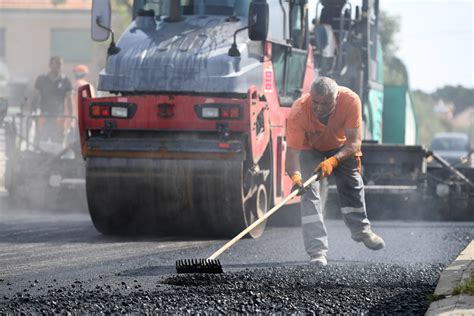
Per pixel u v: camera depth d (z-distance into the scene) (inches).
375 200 1022.4
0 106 1061.8
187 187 765.3
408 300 462.3
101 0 804.6
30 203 1050.1
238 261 624.7
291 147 627.2
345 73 1085.1
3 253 657.6
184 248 701.3
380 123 1214.9
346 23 1093.1
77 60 2326.5
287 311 435.2
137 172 772.6
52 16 2331.4
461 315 402.0
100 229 800.9
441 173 1077.1
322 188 903.7
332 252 684.1
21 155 1059.3
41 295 474.6
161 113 768.3
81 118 786.2
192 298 461.7
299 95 886.4
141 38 807.1
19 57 2309.3
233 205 761.6
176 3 820.0
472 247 652.1
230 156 757.9
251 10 760.3
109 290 490.6
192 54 784.3
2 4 2298.2
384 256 661.3
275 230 855.1
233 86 772.0
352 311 436.8
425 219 1021.2
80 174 1048.8
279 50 839.1
